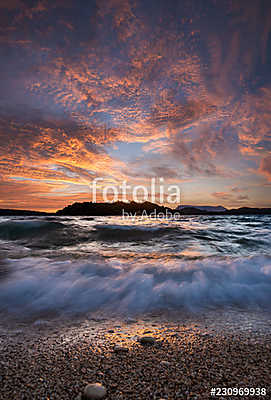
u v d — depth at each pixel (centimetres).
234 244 741
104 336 208
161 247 700
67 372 153
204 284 360
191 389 136
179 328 224
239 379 146
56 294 322
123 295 320
